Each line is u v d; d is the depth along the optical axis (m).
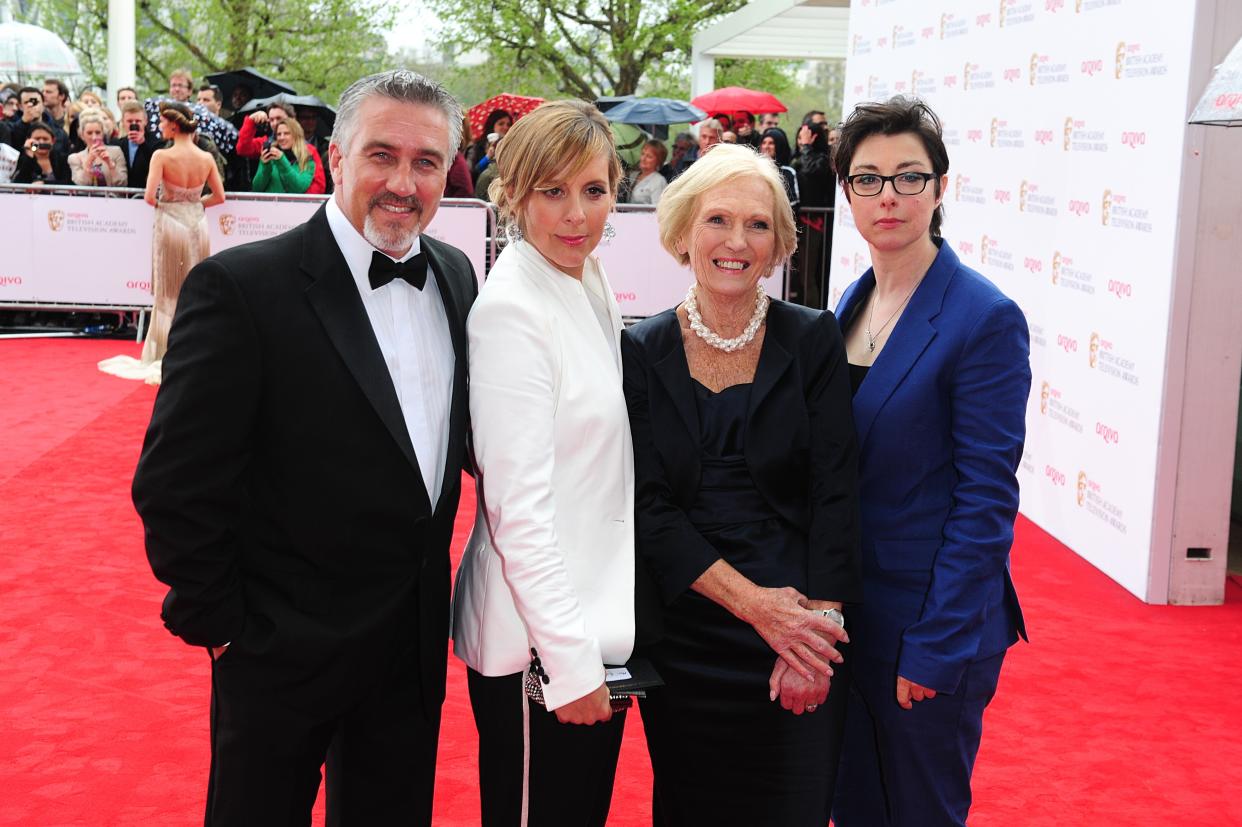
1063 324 5.48
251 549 2.05
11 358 9.05
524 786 2.14
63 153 10.00
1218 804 3.14
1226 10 4.34
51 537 5.16
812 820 2.17
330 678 2.04
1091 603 4.72
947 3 6.74
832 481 2.20
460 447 2.08
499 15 23.30
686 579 2.14
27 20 22.77
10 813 2.96
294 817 2.11
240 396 1.95
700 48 16.52
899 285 2.36
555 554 2.01
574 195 2.06
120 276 9.62
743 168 2.16
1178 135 4.48
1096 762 3.36
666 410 2.21
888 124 2.25
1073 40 5.32
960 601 2.17
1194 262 4.51
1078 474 5.34
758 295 2.27
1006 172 6.05
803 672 2.15
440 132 2.00
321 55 23.34
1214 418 4.61
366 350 2.01
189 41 22.89
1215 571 4.70
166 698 3.64
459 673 3.94
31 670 3.82
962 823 2.33
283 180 9.52
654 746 2.32
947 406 2.25
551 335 2.07
